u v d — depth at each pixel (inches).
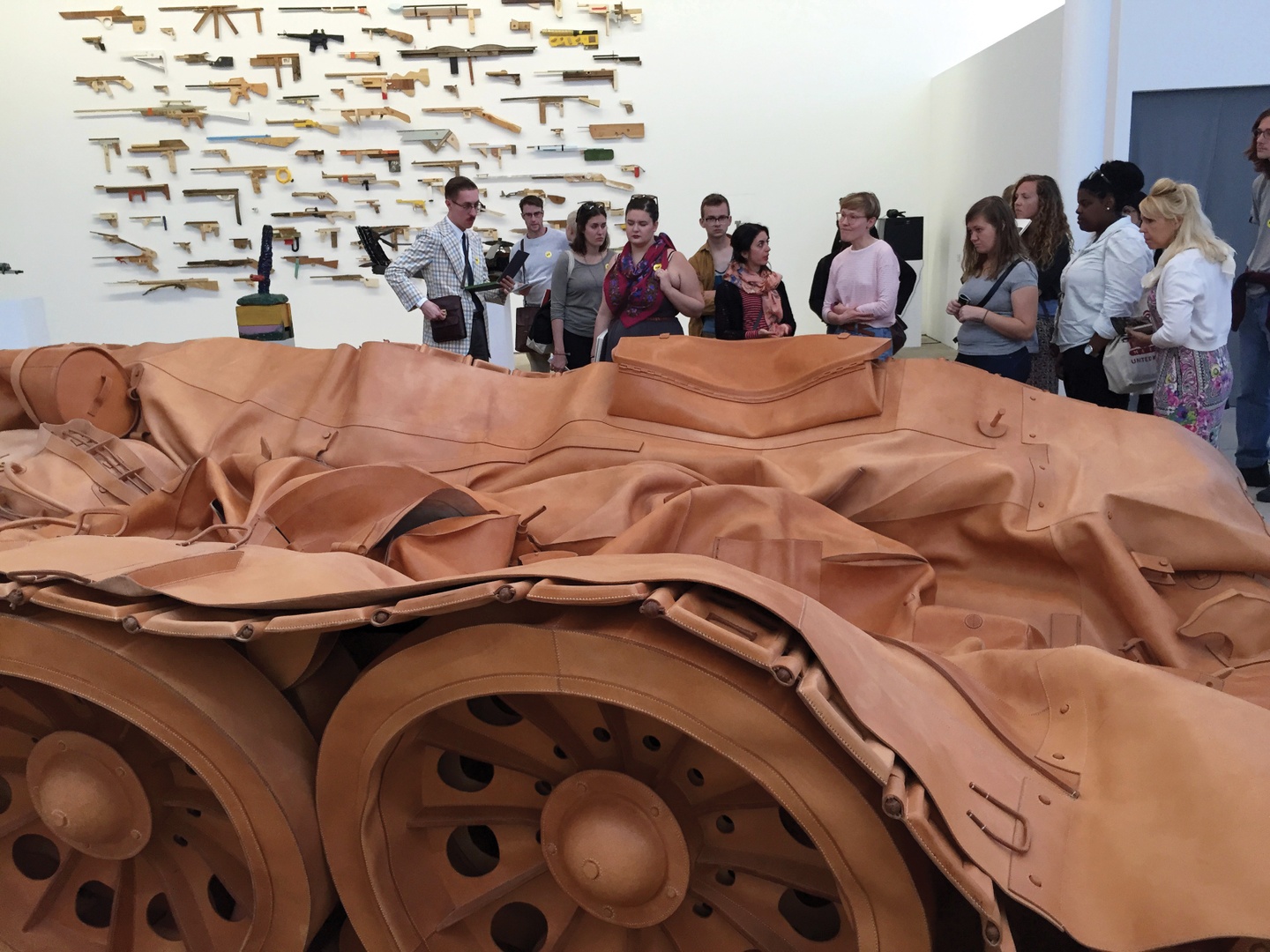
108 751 57.8
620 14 367.6
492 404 104.4
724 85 374.0
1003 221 169.9
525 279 255.0
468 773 65.1
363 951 61.4
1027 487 86.0
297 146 378.9
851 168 384.5
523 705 53.2
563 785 52.6
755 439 94.0
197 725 52.6
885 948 45.1
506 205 384.2
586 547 80.9
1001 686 64.1
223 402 107.7
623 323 183.2
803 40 371.2
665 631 46.2
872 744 41.8
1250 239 275.7
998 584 86.2
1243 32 260.5
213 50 371.2
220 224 384.8
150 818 58.4
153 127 376.2
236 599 51.9
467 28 370.3
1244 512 85.1
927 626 74.1
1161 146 275.3
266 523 79.0
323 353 110.5
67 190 381.1
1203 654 76.9
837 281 194.2
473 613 49.6
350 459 100.1
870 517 88.7
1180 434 90.4
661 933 55.0
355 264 387.2
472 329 210.4
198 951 60.2
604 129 378.0
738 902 53.0
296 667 56.1
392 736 51.6
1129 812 48.1
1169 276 147.9
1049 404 93.4
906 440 89.8
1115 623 81.8
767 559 76.5
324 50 371.6
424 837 57.4
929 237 405.7
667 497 85.5
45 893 63.4
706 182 383.2
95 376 109.1
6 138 376.2
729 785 51.1
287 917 55.9
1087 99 274.4
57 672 54.1
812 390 94.3
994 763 50.7
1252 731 49.3
